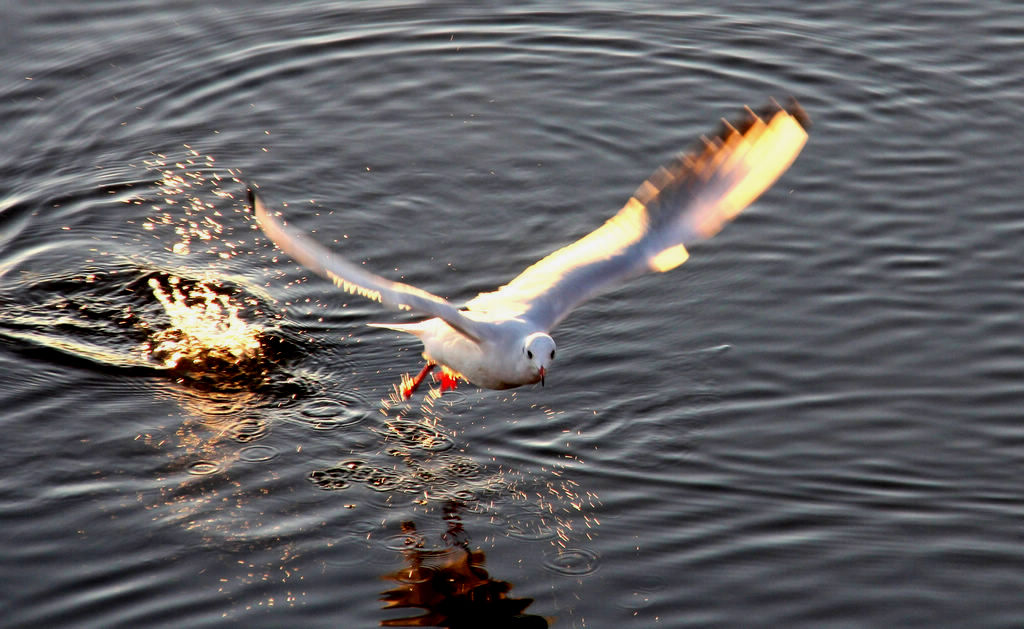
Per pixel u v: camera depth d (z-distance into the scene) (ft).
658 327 43.86
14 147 53.88
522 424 39.78
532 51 60.59
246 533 35.12
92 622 31.71
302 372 42.50
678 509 36.11
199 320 44.83
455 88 58.13
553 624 31.91
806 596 32.76
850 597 32.73
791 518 35.68
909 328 43.34
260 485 37.14
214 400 41.11
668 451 38.45
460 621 32.04
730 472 37.55
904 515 35.78
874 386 40.83
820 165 52.21
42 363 42.42
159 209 50.75
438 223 49.88
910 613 32.19
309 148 54.39
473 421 40.01
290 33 61.87
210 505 36.22
